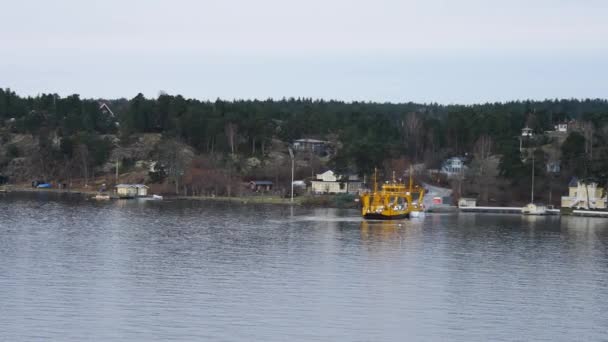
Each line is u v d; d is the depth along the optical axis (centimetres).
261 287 11694
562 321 10125
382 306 10688
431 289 11781
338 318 10044
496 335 9481
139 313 10125
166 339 9075
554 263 14262
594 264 14212
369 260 14212
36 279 12056
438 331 9581
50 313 10069
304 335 9312
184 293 11238
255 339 9119
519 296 11450
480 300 11150
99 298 10888
